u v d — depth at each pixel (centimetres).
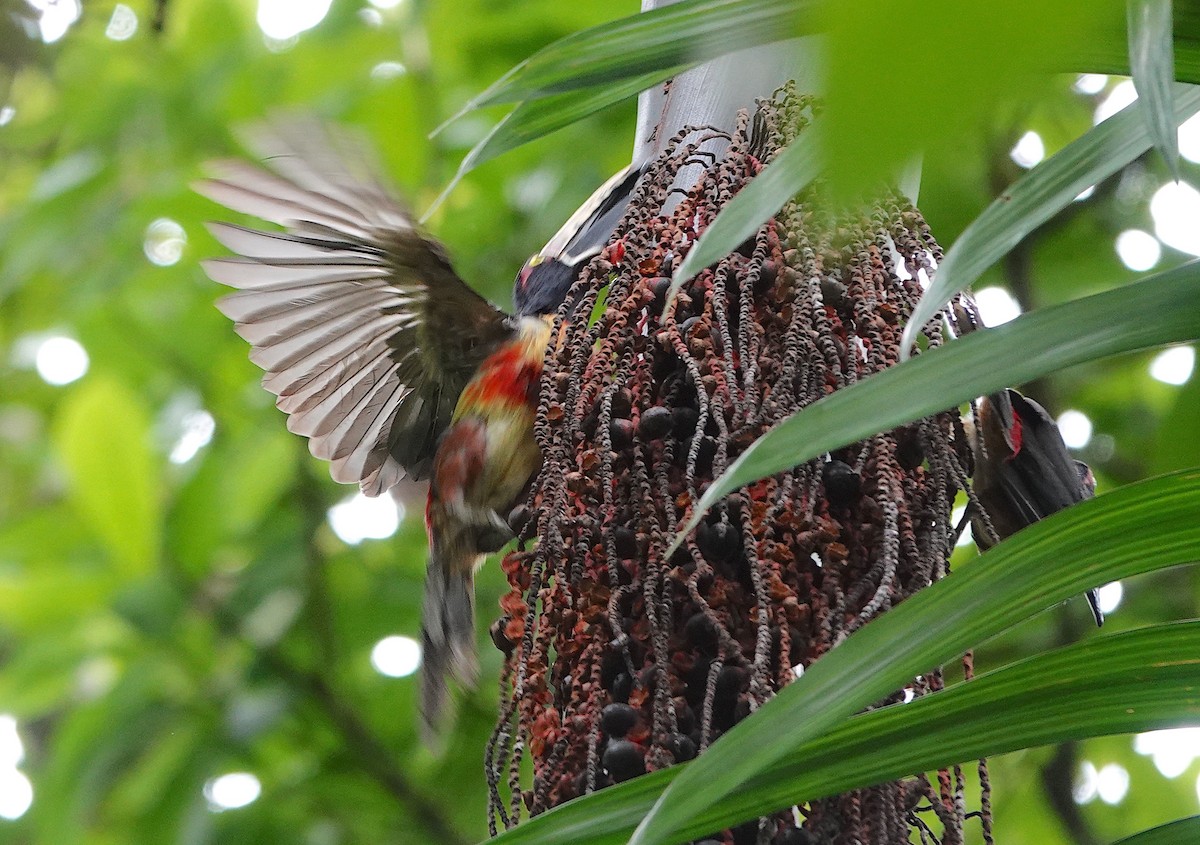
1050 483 452
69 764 502
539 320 479
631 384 440
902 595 433
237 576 516
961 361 421
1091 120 521
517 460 477
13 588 504
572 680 438
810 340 436
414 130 520
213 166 463
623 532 436
